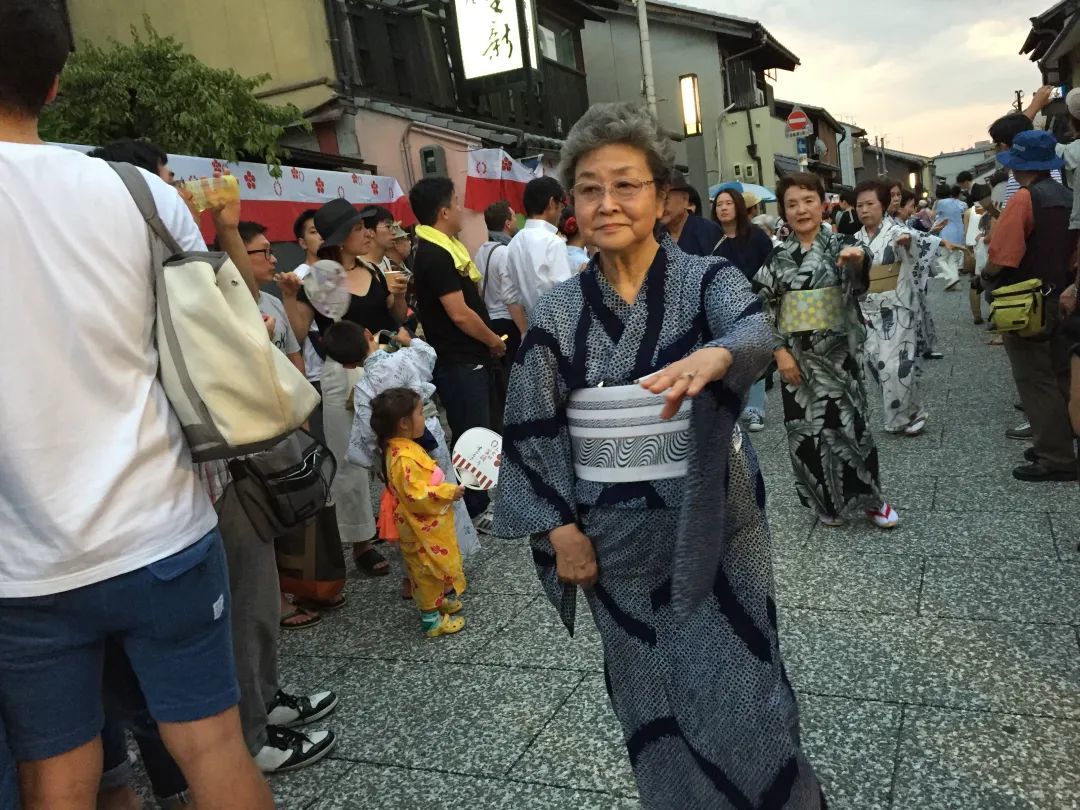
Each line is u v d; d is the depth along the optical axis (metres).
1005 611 2.97
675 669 1.63
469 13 11.25
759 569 1.64
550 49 15.83
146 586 1.43
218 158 6.88
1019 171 4.22
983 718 2.36
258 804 1.60
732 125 20.88
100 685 1.50
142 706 1.65
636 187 1.52
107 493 1.39
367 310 4.16
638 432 1.55
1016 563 3.36
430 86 11.66
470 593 3.75
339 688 3.01
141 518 1.43
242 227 3.53
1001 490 4.23
